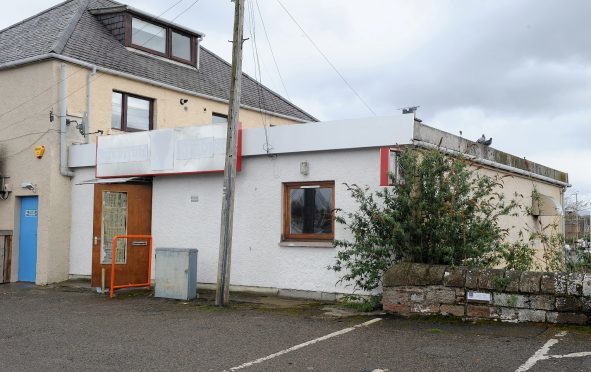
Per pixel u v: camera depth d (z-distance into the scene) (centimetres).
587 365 598
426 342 717
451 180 891
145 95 1681
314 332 791
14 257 1491
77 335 793
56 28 1627
